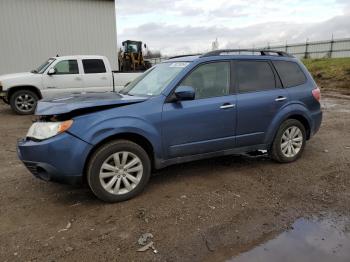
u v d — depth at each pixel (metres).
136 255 3.11
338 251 3.15
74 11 17.16
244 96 5.05
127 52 23.59
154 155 4.41
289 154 5.65
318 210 3.96
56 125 3.90
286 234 3.45
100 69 12.02
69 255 3.11
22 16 16.11
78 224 3.68
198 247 3.23
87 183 4.18
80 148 3.89
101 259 3.05
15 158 6.18
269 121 5.32
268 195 4.38
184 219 3.76
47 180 4.04
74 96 4.75
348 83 19.67
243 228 3.57
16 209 4.04
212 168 5.41
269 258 3.05
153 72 5.31
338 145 6.82
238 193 4.45
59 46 17.12
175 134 4.49
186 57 5.18
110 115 4.07
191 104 4.59
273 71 5.49
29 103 11.45
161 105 4.39
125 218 3.80
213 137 4.82
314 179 4.93
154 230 3.53
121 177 4.20
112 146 4.07
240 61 5.18
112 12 18.17
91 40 17.88
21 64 16.44
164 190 4.56
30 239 3.38
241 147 5.16
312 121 5.85
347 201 4.20
